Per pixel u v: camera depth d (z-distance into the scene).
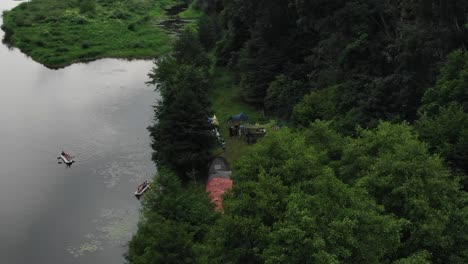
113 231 63.09
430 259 35.22
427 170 37.19
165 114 75.38
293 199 34.62
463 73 48.81
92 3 166.62
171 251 38.56
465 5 59.53
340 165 42.62
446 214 35.31
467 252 34.47
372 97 59.31
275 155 42.62
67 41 139.12
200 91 83.62
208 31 126.25
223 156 76.06
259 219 35.81
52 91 108.56
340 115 63.16
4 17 163.00
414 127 49.06
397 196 36.97
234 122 85.00
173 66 93.25
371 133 43.59
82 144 84.62
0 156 80.38
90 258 58.59
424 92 56.53
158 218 44.28
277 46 93.00
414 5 61.16
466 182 42.97
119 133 88.88
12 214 66.62
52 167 77.69
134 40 142.38
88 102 102.44
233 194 41.44
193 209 46.66
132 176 75.19
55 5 169.12
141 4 178.50
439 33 58.12
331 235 31.39
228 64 109.19
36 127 90.50
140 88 110.75
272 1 90.94
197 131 69.19
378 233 32.81
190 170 70.31
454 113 46.84
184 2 190.75
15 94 106.19
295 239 31.48
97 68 124.50
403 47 59.72
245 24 106.56
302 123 68.25
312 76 81.25
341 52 71.44
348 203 34.56
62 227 64.06
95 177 75.06
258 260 35.53
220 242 36.53
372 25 72.44
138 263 40.12
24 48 136.62
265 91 92.06
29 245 61.00
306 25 79.56
